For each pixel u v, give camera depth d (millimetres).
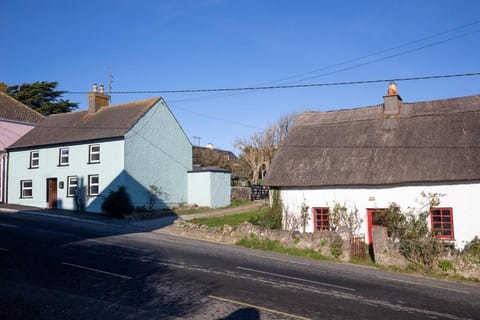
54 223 23078
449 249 15648
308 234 18859
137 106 33469
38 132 36531
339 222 21812
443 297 11336
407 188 20625
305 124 27234
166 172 33938
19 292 9719
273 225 22891
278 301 9922
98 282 10938
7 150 36625
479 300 11180
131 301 9422
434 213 19984
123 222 26125
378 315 9180
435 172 19906
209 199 35344
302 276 13086
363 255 18094
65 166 33062
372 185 21438
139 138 31531
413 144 21875
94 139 31281
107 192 30453
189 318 8438
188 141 36531
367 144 23391
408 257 16141
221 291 10586
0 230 19000
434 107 23672
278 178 23891
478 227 18844
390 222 20281
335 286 11891
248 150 59312
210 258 15312
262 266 14445
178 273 12367
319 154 24219
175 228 22844
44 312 8430
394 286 12469
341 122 25922
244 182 50438
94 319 8148
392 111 24453
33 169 34938
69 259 13523
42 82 55656
